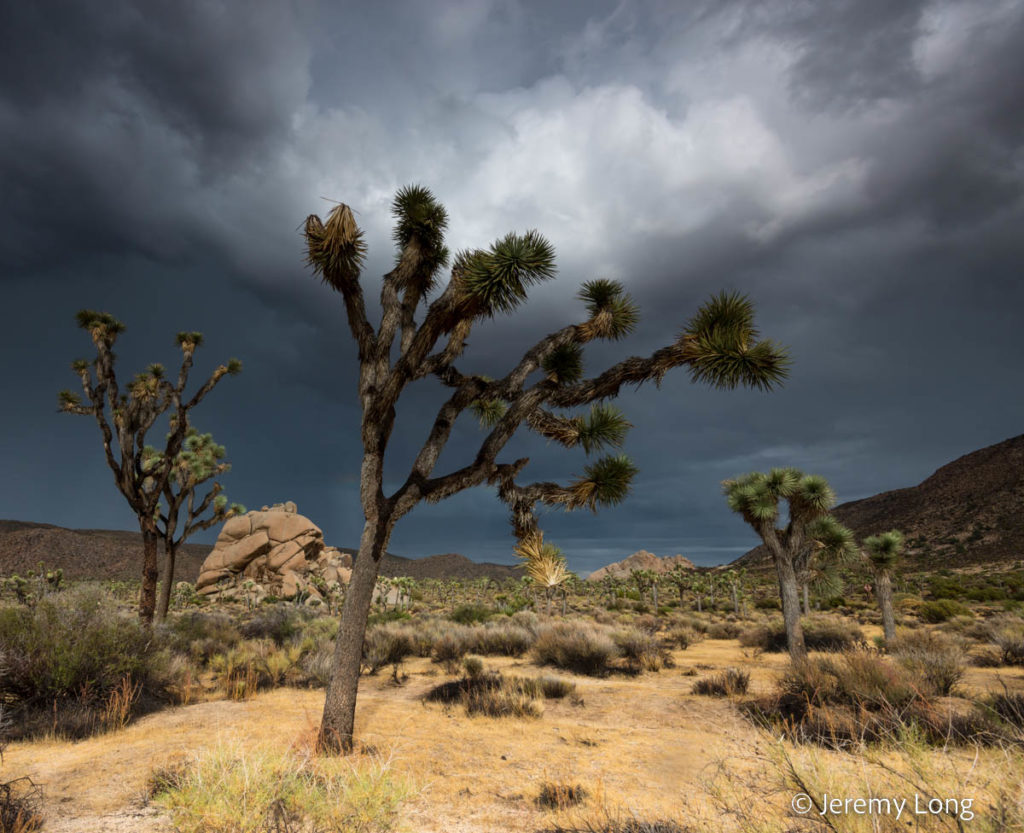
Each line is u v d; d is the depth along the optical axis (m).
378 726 8.12
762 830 2.76
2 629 8.73
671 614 42.47
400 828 3.74
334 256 7.02
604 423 9.19
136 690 9.10
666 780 5.68
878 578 18.83
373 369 7.38
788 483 15.23
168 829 4.24
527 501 8.84
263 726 7.77
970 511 131.25
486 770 6.18
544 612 40.09
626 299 9.39
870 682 8.09
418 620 30.42
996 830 2.12
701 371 8.30
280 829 3.19
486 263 7.10
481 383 8.50
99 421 15.93
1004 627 19.50
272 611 23.00
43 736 7.15
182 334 17.81
